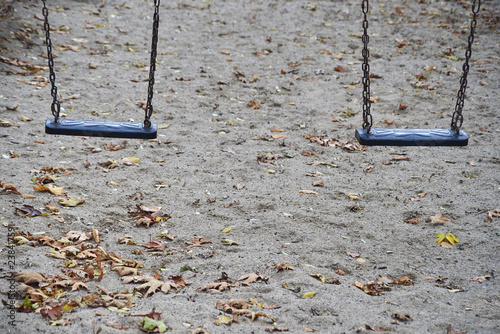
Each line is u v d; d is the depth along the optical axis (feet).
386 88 33.06
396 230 18.98
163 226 18.66
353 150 25.61
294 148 25.49
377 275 16.35
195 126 27.32
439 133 17.51
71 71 32.27
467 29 43.60
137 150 24.35
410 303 14.82
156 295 14.64
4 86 28.63
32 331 12.40
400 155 25.30
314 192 21.31
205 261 16.53
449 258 17.38
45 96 28.43
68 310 13.50
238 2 49.80
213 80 33.17
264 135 26.68
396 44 40.78
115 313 13.47
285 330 13.24
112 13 43.39
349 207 20.40
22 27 36.50
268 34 42.14
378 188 22.03
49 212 18.52
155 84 31.94
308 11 48.08
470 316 14.24
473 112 29.84
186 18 44.45
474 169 23.56
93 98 29.14
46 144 23.79
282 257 17.01
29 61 32.42
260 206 20.20
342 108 30.27
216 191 21.24
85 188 20.56
